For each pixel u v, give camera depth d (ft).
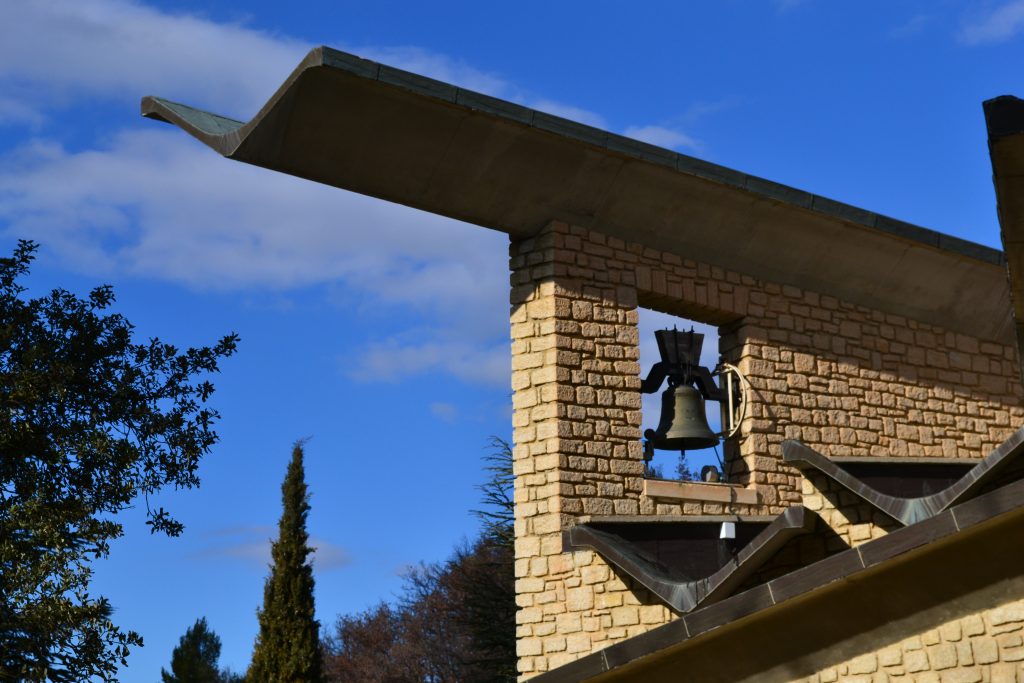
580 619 48.24
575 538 48.32
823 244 56.59
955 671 29.68
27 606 53.47
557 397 50.06
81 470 57.36
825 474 43.19
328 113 45.60
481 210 50.65
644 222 53.01
